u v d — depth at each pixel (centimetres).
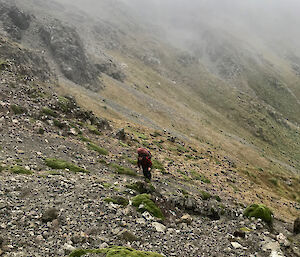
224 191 2397
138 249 801
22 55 3762
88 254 652
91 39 11869
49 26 6700
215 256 885
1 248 636
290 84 17312
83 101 4262
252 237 1060
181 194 1639
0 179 998
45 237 733
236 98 12456
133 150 2339
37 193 966
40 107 2091
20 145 1448
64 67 5806
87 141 2020
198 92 12788
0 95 1933
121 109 5359
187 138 5244
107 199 1039
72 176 1262
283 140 10525
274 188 3684
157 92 9319
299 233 1298
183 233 1002
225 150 6238
